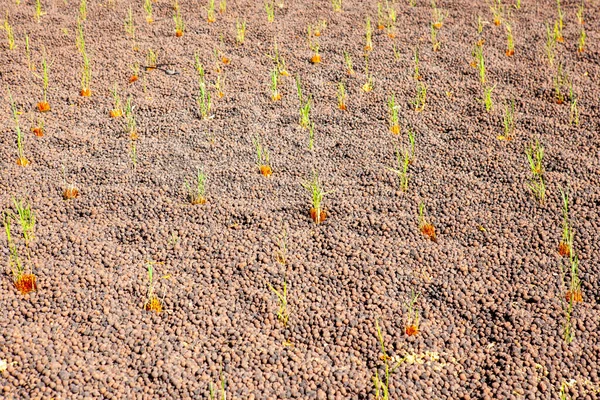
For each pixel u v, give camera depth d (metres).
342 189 2.61
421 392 2.16
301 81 3.05
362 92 2.99
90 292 2.32
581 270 2.38
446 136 2.81
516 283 2.36
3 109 2.88
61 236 2.45
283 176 2.65
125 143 2.76
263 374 2.18
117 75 3.07
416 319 2.29
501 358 2.21
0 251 2.40
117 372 2.17
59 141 2.76
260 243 2.45
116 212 2.53
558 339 2.24
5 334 2.22
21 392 2.13
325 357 2.22
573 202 2.56
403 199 2.58
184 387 2.15
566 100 2.94
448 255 2.43
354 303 2.32
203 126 2.84
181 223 2.50
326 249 2.45
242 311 2.30
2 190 2.57
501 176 2.65
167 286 2.34
